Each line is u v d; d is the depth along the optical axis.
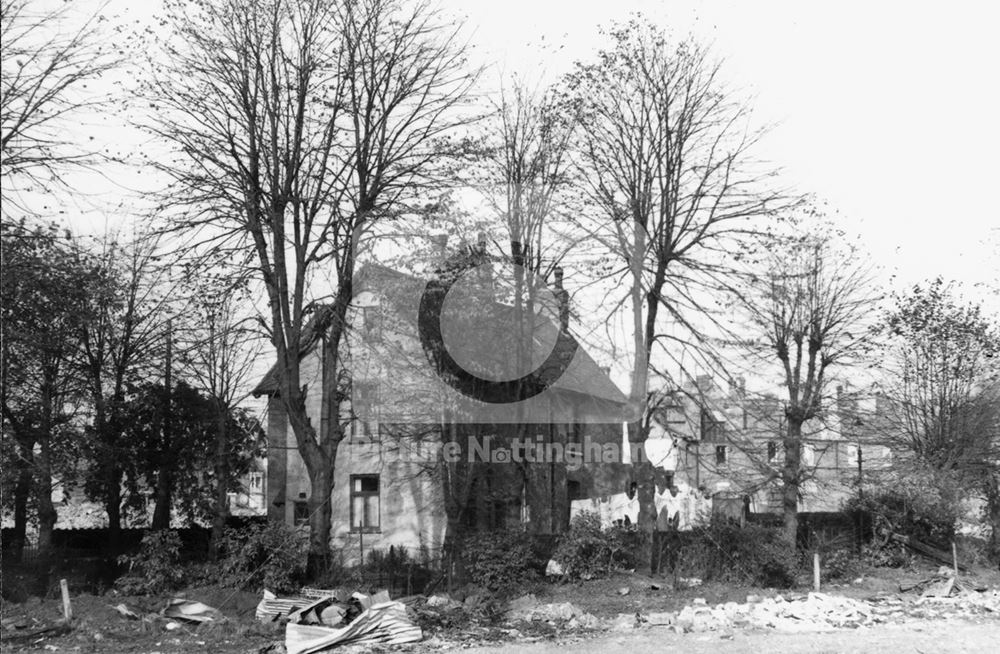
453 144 27.08
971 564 33.69
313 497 25.52
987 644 18.17
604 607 22.95
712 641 18.53
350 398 29.62
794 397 32.41
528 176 28.09
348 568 28.28
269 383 35.66
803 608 22.17
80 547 35.78
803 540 32.56
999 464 38.22
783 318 32.69
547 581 26.17
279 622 19.84
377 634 18.36
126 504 36.47
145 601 21.70
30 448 28.30
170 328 33.53
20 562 29.34
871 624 21.14
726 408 30.52
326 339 27.62
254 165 25.64
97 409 32.47
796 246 30.77
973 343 37.53
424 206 26.67
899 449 39.28
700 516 30.83
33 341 26.20
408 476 32.94
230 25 25.23
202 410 35.31
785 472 31.25
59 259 25.11
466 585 24.91
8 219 23.11
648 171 28.89
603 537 27.17
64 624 18.86
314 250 26.53
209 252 26.14
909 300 36.53
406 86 26.58
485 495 31.50
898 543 33.41
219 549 29.61
